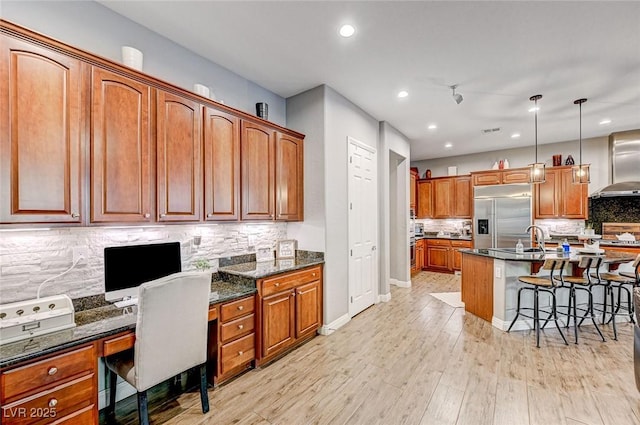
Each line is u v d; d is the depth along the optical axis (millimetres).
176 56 2559
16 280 1722
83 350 1531
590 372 2453
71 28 1958
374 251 4441
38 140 1579
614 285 3441
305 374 2484
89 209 1776
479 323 3646
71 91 1700
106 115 1850
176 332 1825
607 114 4242
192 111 2344
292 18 2219
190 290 1876
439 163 7457
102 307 2031
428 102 3852
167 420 1934
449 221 7355
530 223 5656
